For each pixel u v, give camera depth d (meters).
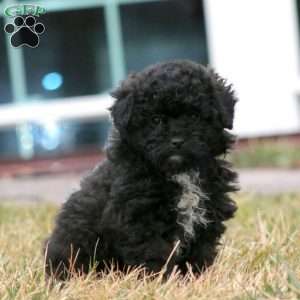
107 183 5.83
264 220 7.86
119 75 17.03
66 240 5.98
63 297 5.24
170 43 17.08
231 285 5.33
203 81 5.69
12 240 7.68
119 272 5.69
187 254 5.88
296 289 5.02
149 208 5.62
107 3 16.92
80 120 16.94
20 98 16.91
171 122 5.59
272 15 16.94
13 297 5.27
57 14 16.83
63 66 16.92
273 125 16.97
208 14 16.95
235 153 15.30
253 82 16.98
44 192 12.94
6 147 17.00
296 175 13.73
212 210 5.84
